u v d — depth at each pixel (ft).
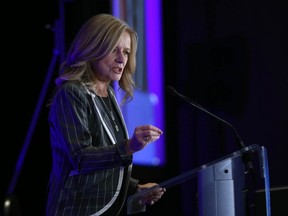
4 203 12.17
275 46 38.34
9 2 36.14
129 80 19.75
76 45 18.12
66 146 16.69
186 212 36.76
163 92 37.68
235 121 37.81
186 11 38.34
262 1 38.24
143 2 36.86
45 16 36.37
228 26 38.27
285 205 17.15
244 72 38.04
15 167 36.58
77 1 33.01
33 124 35.24
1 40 36.17
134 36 18.76
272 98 38.17
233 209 15.39
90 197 17.13
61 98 17.19
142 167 36.68
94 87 18.12
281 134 37.99
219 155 37.52
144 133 15.51
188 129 37.88
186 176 15.25
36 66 36.45
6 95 36.40
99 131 17.43
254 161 16.90
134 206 15.83
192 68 38.11
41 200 36.45
